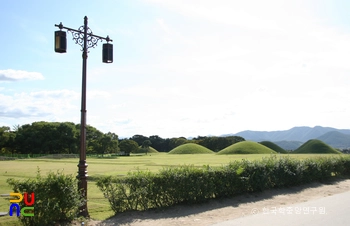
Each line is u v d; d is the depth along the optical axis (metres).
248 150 76.81
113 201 10.06
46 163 48.00
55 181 8.55
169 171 11.18
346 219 8.93
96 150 98.50
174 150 98.25
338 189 15.86
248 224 8.61
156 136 152.75
